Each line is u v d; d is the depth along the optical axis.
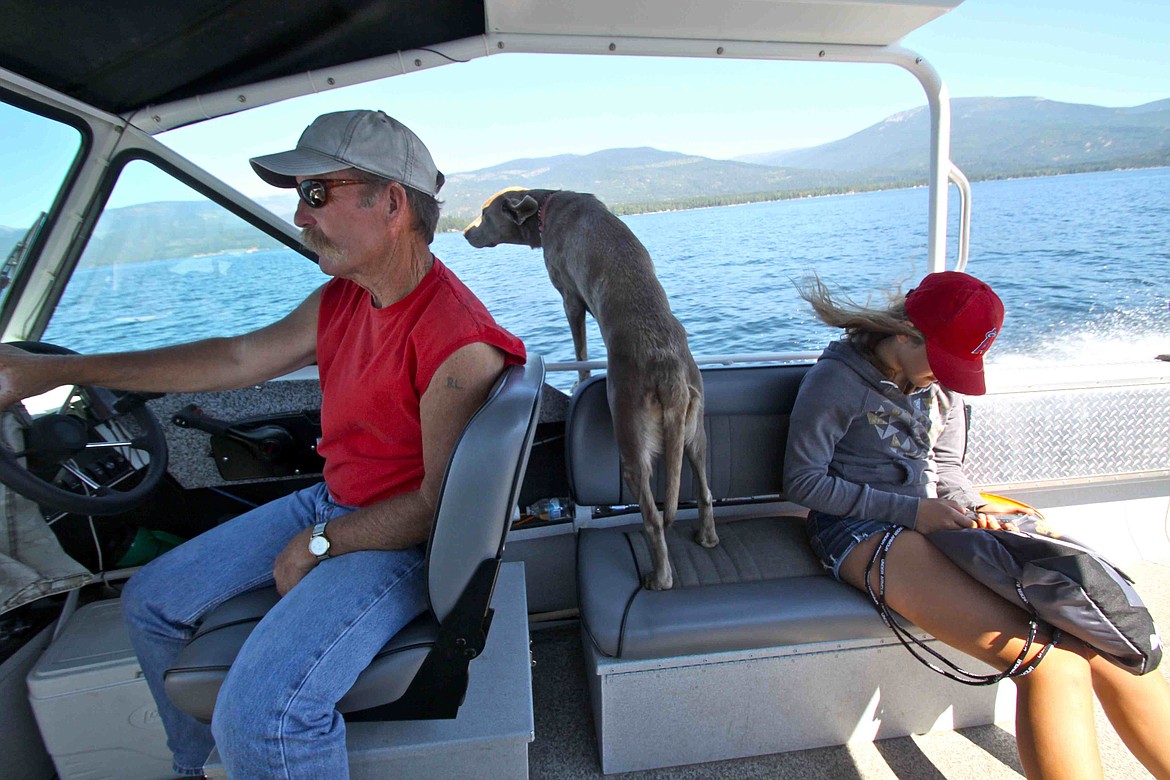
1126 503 2.64
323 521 1.60
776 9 1.87
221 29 1.73
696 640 1.72
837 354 1.96
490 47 2.04
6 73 1.72
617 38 2.08
